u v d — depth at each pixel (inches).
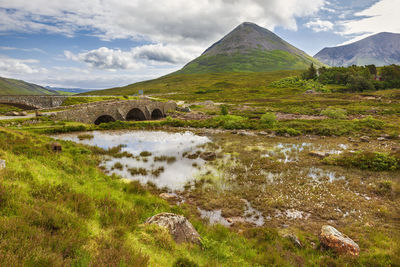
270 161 796.6
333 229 345.7
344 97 3580.2
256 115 2132.1
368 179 626.5
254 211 452.4
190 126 1734.7
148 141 1159.0
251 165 753.0
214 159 824.9
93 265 156.3
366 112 2170.3
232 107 2974.9
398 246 310.7
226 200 492.4
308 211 453.7
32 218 200.4
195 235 290.5
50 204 242.7
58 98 2057.1
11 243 152.6
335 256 298.7
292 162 789.2
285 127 1494.8
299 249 318.7
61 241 176.7
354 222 410.6
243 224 402.3
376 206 467.8
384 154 753.6
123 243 205.5
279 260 276.4
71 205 270.4
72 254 171.8
